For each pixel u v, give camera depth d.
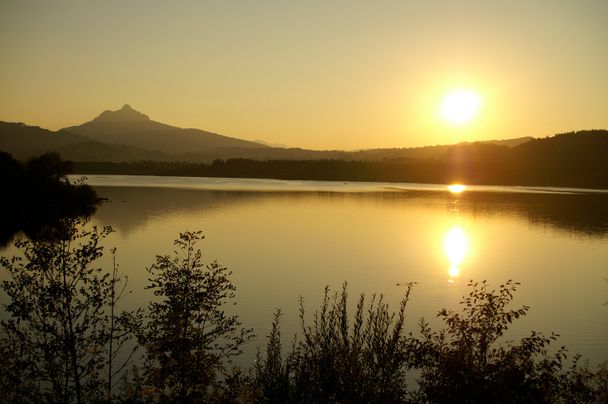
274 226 73.88
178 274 12.25
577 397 10.66
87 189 79.31
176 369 11.80
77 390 11.01
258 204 108.06
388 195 147.75
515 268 46.88
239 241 59.09
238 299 32.31
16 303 11.00
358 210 101.44
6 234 50.78
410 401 10.62
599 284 40.44
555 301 34.59
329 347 9.69
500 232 72.88
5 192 62.69
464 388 9.82
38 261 11.27
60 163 69.56
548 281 41.50
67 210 12.95
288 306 30.56
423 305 31.70
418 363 10.68
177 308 11.88
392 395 9.30
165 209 90.94
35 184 64.62
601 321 29.31
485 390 9.72
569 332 27.06
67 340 11.03
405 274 42.59
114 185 164.50
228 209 95.25
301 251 53.34
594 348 24.36
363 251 54.44
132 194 125.81
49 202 61.97
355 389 9.07
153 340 12.04
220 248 53.81
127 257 45.25
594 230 75.94
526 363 10.23
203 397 11.88
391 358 9.54
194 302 11.95
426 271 44.22
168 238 58.03
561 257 53.53
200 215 83.75
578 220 88.38
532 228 77.88
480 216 93.50
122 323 12.41
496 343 23.27
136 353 18.25
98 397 11.43
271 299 32.44
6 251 42.91
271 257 49.31
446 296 34.59
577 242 64.50
